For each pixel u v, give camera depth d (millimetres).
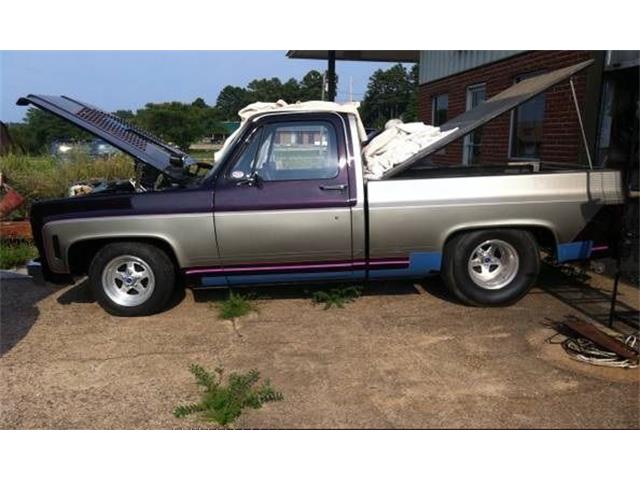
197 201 5027
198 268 5164
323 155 5090
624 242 5012
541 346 4480
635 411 3535
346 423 3459
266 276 5234
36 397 3844
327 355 4402
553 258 5484
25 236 7973
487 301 5312
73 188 7121
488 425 3412
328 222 5070
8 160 10383
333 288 5801
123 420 3541
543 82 5430
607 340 4316
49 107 5188
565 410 3559
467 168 5816
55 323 5211
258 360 4340
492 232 5219
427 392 3805
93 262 5211
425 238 5156
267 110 5766
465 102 11438
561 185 5176
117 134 5418
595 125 7176
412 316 5180
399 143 5473
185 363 4324
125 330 5004
